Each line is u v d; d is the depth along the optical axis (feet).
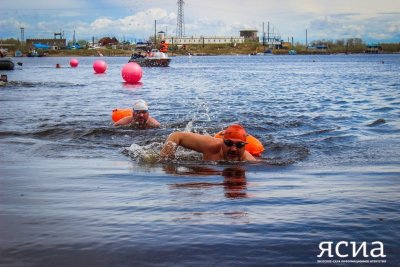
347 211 13.16
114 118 37.88
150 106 52.16
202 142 23.30
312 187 16.71
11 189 16.25
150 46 268.00
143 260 9.48
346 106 51.65
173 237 10.81
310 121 38.96
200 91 76.28
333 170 20.56
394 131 33.22
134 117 34.65
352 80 107.65
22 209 13.42
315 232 11.20
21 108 49.93
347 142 28.78
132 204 13.98
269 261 9.43
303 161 22.98
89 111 47.55
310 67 212.64
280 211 13.15
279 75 138.00
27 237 10.85
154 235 10.96
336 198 14.84
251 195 15.28
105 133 32.40
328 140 29.53
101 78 121.60
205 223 11.90
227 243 10.41
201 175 19.22
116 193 15.57
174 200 14.51
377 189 16.31
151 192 15.74
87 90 78.95
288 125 36.52
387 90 75.72
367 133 32.42
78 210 13.28
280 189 16.34
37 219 12.34
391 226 11.69
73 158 23.54
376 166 21.47
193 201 14.38
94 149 26.32
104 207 13.61
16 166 21.13
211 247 10.16
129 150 25.73
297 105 53.16
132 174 19.29
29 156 24.02
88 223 11.96
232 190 16.12
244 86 89.30
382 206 13.75
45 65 255.91
